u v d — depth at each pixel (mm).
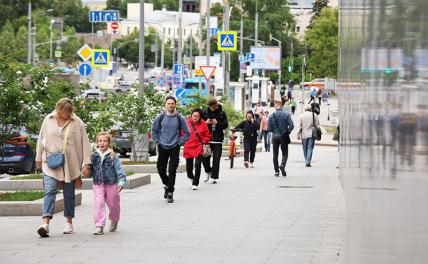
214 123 44812
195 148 41250
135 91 54156
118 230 27297
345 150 15555
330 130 126000
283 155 50375
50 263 21422
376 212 9164
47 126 26016
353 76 12734
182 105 74938
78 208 33281
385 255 8578
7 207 30797
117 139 64750
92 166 26359
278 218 30250
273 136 50406
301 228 27609
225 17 112250
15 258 22172
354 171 11703
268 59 184250
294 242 24609
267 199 36969
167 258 22062
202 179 47656
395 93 8352
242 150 75625
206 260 21719
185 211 32375
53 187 25938
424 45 7145
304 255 22312
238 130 59000
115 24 102938
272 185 44188
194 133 41250
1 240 25281
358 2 11820
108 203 26562
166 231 27016
